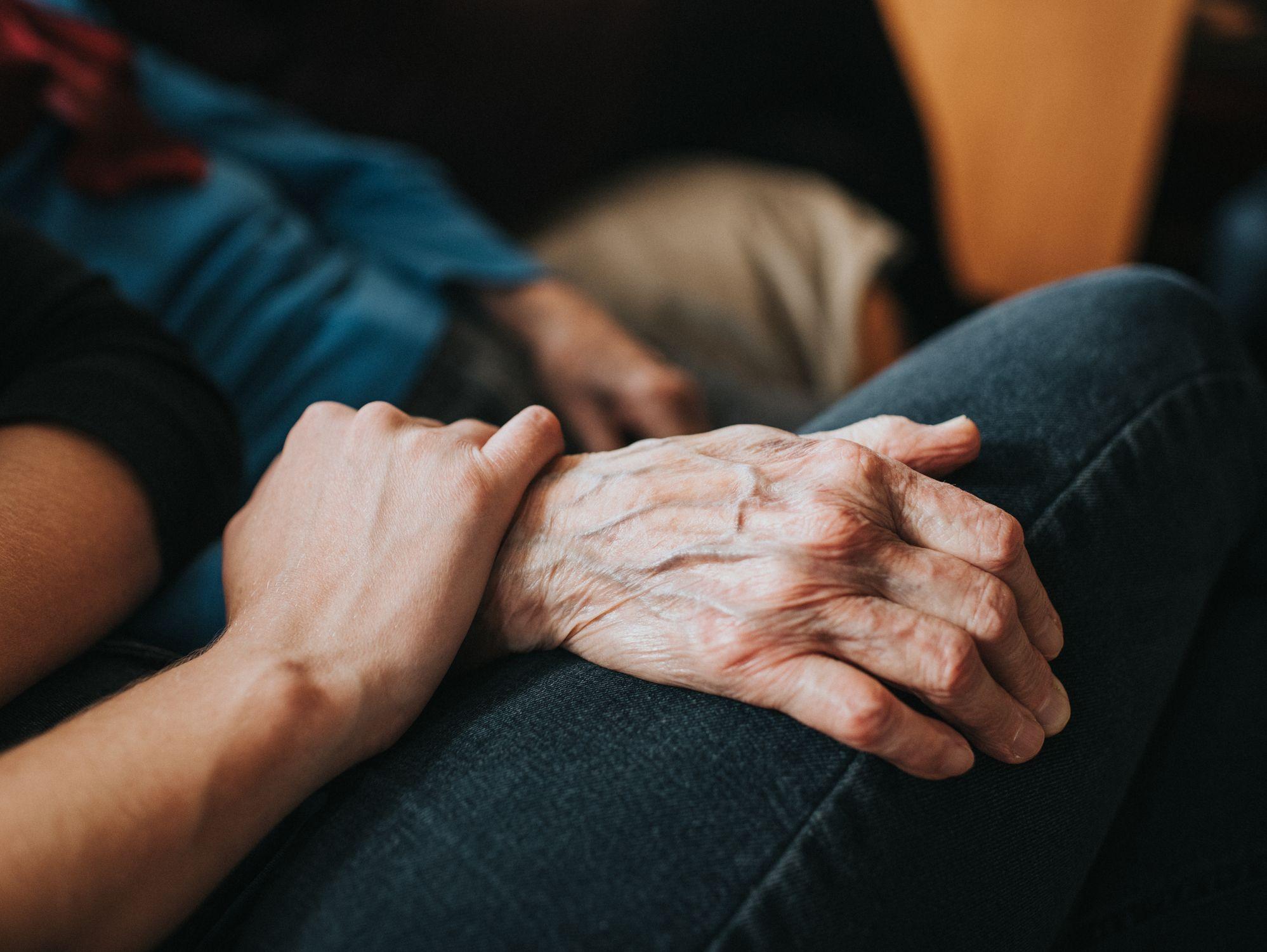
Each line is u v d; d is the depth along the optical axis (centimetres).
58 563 39
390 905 30
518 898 29
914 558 35
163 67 96
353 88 115
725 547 37
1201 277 141
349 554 40
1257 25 167
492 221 128
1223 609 53
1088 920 43
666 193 135
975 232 171
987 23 162
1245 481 47
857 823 31
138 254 76
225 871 31
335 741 34
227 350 75
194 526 47
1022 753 35
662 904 29
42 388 45
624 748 34
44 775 30
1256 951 39
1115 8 155
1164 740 47
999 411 44
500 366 86
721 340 118
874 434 42
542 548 41
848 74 143
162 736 32
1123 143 160
